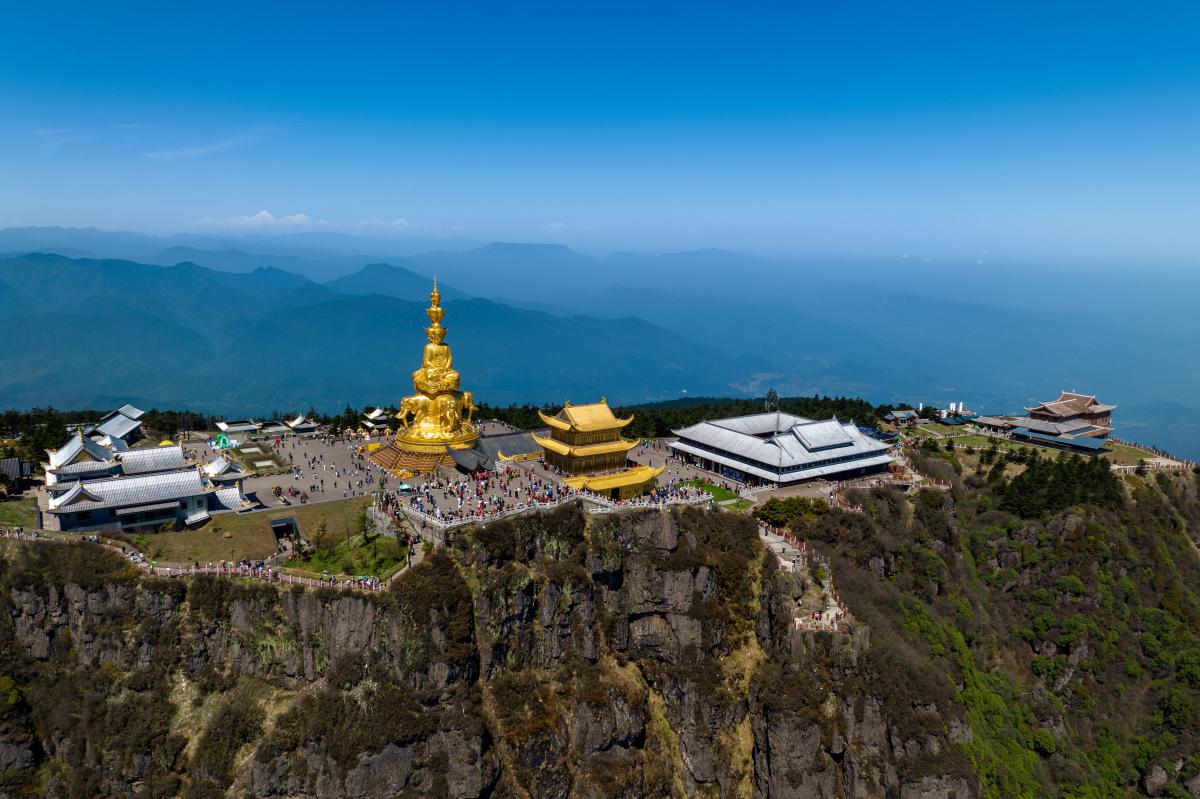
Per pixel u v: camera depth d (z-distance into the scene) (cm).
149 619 13738
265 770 12394
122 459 18425
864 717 14075
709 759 14400
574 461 18400
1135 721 17375
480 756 12550
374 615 13025
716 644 15038
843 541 17788
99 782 13075
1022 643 18462
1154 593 19188
